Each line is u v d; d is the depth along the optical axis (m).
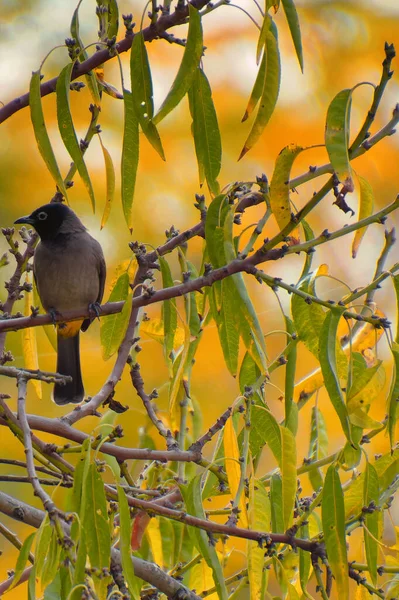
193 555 7.49
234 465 6.39
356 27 14.36
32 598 4.70
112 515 6.61
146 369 12.13
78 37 6.53
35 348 8.34
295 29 5.82
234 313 6.34
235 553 10.95
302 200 14.16
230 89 13.73
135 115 6.26
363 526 6.39
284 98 14.11
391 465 7.08
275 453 6.48
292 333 7.06
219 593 5.76
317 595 11.93
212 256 6.53
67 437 7.19
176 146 13.51
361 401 6.02
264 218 6.23
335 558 5.84
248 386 6.65
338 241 14.30
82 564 4.79
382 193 14.47
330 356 5.90
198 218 13.38
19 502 6.78
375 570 6.36
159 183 13.41
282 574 6.39
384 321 5.94
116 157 13.22
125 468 7.35
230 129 13.70
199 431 8.55
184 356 6.56
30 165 13.19
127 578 5.24
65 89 6.20
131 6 13.77
